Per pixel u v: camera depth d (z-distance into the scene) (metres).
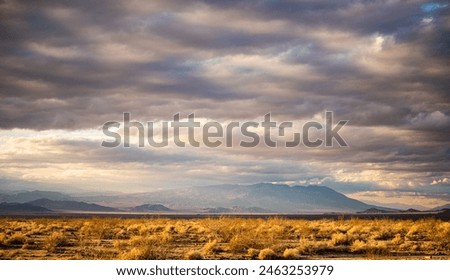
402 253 20.66
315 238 25.84
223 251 20.64
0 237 23.80
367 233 27.47
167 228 30.31
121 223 36.81
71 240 25.16
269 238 24.48
